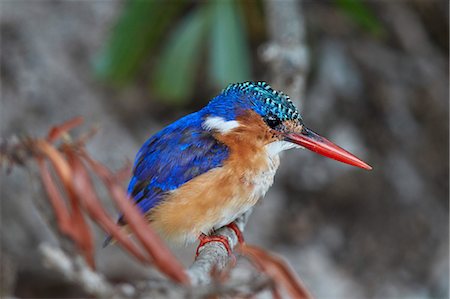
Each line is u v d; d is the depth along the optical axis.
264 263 5.51
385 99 12.79
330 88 12.49
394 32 13.15
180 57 9.80
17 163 4.41
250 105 6.55
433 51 13.34
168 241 6.68
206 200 6.40
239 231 6.62
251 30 11.66
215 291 3.51
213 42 9.56
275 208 12.32
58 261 3.14
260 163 6.48
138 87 12.14
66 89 11.91
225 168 6.43
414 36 13.20
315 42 12.54
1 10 12.08
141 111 12.20
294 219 12.37
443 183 13.02
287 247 12.28
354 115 12.64
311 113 12.30
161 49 11.77
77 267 3.16
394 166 12.75
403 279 12.65
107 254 11.09
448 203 13.05
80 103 11.89
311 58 12.34
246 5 10.98
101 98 12.01
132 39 10.00
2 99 11.71
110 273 11.12
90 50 12.09
